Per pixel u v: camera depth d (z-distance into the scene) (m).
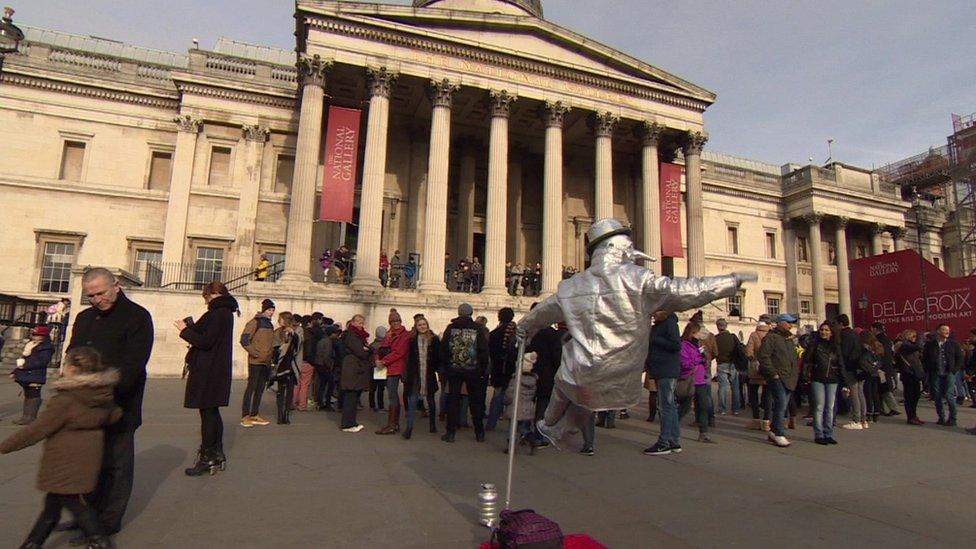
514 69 27.08
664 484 6.77
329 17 23.95
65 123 28.41
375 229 23.00
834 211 42.50
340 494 5.97
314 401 13.77
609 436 10.34
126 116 29.25
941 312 17.11
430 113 30.12
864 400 12.01
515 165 33.12
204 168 28.83
